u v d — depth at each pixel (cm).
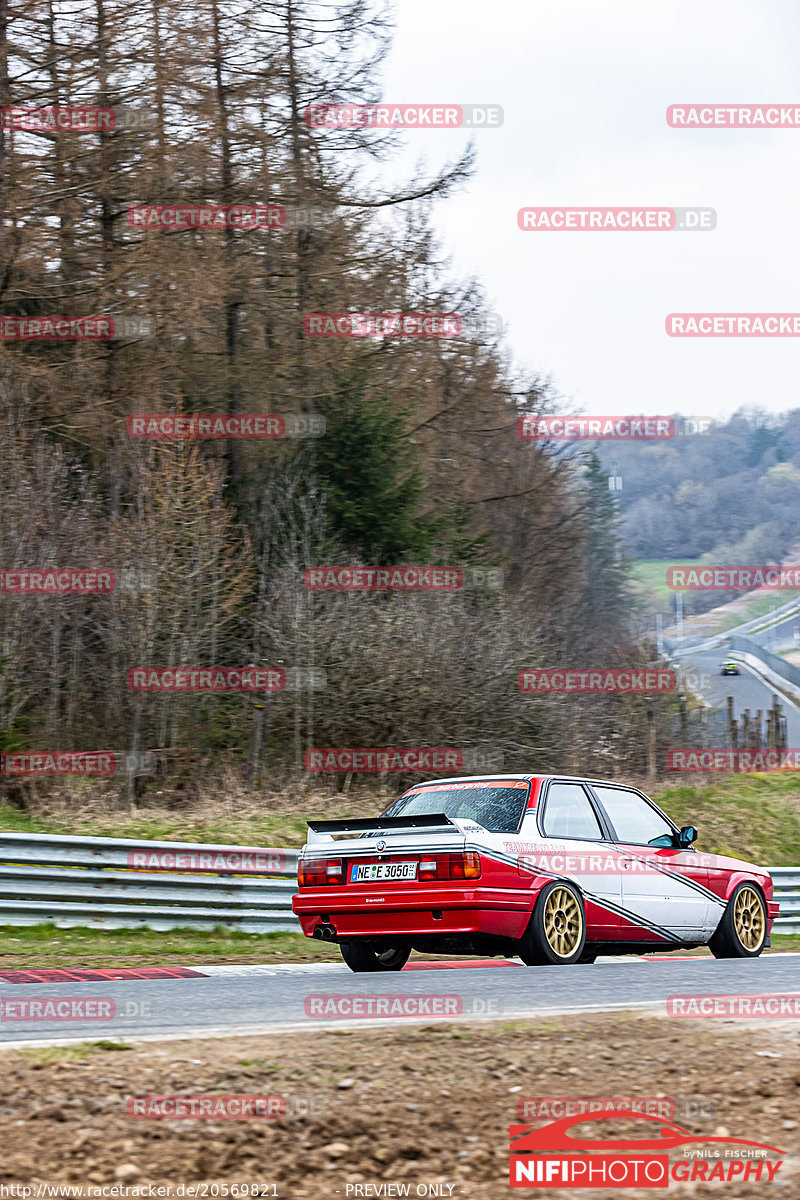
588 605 10762
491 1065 1331
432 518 7444
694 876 2833
